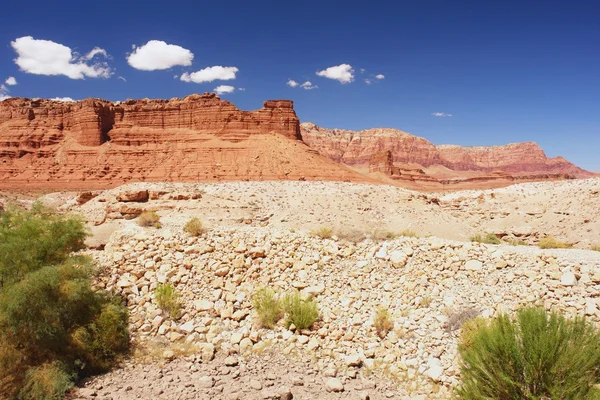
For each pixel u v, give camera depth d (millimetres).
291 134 143000
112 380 11281
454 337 11625
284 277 15336
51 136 144875
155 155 133750
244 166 124375
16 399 10352
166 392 10625
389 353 11781
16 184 124125
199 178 121312
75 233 15148
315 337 12781
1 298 11531
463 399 8953
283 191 64000
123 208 46625
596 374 8328
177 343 12992
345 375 11234
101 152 137250
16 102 157000
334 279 15047
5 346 11000
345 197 59031
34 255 13195
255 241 16859
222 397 10367
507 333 8977
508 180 192750
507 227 50906
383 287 14359
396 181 169000
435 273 14352
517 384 8375
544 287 12492
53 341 11445
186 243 16844
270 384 10953
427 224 48938
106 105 148500
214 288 15016
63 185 123125
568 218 48125
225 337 13117
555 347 8352
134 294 14719
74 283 12406
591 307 11328
